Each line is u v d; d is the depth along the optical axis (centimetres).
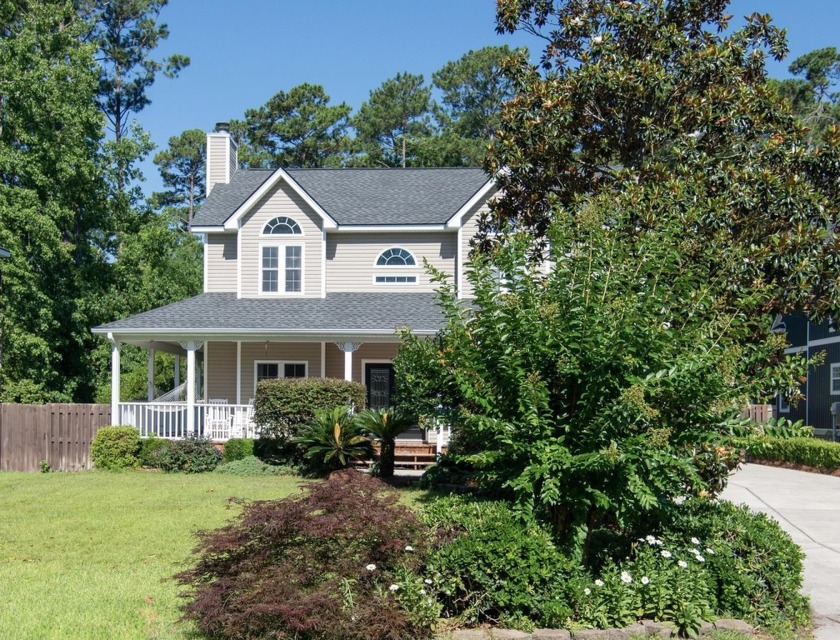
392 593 573
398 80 5350
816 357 699
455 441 1434
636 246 717
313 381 1677
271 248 2159
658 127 1030
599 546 721
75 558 877
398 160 5275
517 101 1109
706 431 646
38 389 2320
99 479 1584
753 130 1005
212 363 2155
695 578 623
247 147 5091
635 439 608
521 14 1164
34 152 2464
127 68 4528
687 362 630
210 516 1129
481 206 2097
